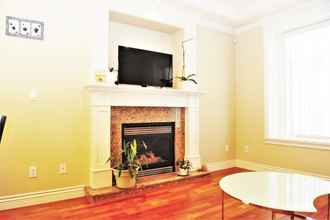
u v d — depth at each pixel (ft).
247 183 6.20
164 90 10.75
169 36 12.66
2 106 7.75
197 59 12.55
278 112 12.48
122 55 10.46
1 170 7.73
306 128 11.43
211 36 13.15
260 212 7.58
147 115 11.19
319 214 7.46
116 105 9.62
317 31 11.03
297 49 11.77
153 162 11.22
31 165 8.17
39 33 8.31
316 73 11.08
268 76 12.46
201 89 12.68
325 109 10.78
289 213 5.22
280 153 11.89
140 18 10.59
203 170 11.85
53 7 8.56
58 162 8.64
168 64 11.89
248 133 13.41
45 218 7.08
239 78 13.94
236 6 12.46
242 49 13.78
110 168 9.30
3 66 7.75
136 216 7.23
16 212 7.52
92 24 9.29
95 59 9.32
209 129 13.03
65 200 8.60
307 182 6.29
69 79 8.86
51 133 8.52
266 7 11.63
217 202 8.39
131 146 9.66
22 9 8.04
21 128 8.03
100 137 9.11
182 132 12.19
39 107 8.32
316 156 10.53
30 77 8.18
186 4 11.35
